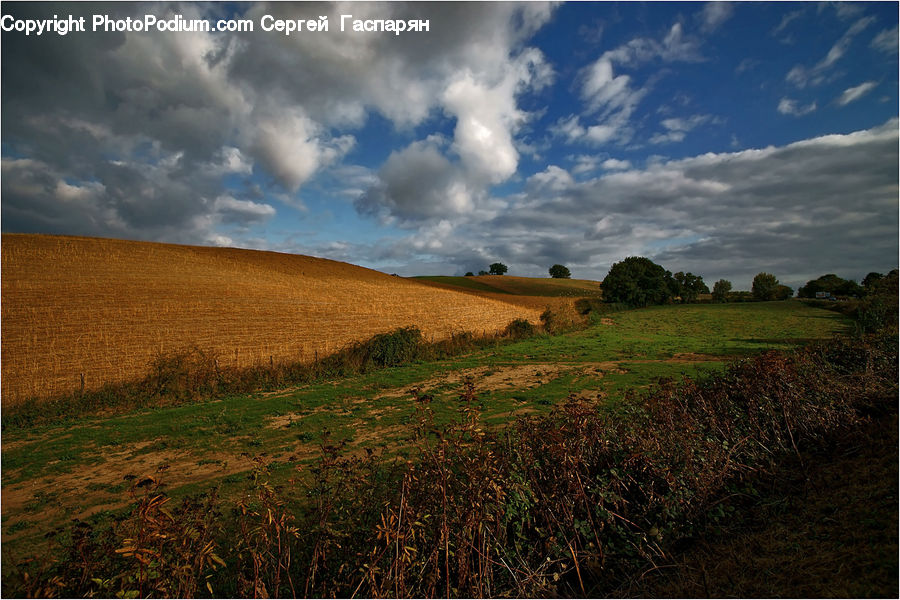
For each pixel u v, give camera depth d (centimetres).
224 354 2559
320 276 5231
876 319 3084
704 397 852
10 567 452
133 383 2072
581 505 572
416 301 4791
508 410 1548
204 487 970
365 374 2530
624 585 493
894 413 810
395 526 466
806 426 804
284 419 1609
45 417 1714
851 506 550
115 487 1022
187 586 405
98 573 414
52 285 3114
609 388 1827
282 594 469
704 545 546
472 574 475
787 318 5478
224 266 4700
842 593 407
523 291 9012
